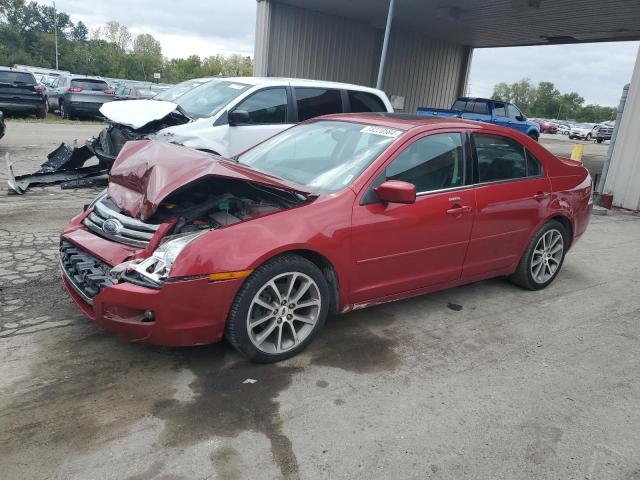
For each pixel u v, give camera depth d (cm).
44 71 3300
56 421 275
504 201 444
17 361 328
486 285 520
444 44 2034
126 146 416
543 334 419
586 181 534
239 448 265
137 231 353
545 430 296
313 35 1662
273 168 421
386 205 370
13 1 10375
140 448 260
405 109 2005
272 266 324
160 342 311
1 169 927
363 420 294
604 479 260
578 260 634
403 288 399
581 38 1809
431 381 339
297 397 311
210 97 786
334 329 402
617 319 457
